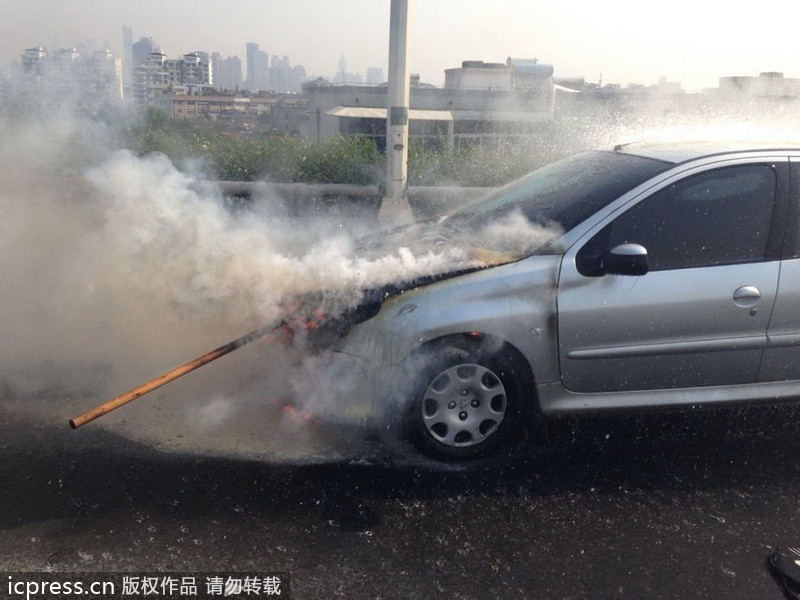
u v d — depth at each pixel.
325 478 3.31
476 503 3.17
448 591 2.62
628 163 3.98
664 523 3.08
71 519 2.95
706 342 3.56
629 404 3.61
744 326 3.57
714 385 3.66
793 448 3.79
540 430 3.87
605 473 3.48
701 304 3.51
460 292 3.39
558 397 3.55
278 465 3.41
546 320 3.43
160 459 3.42
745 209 3.63
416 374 3.38
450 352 3.39
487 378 3.47
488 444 3.53
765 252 3.61
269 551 2.79
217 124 11.38
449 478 3.37
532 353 3.45
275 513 3.04
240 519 2.98
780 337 3.62
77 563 2.69
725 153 3.72
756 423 4.04
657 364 3.56
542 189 4.21
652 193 3.59
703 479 3.46
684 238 3.56
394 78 9.27
